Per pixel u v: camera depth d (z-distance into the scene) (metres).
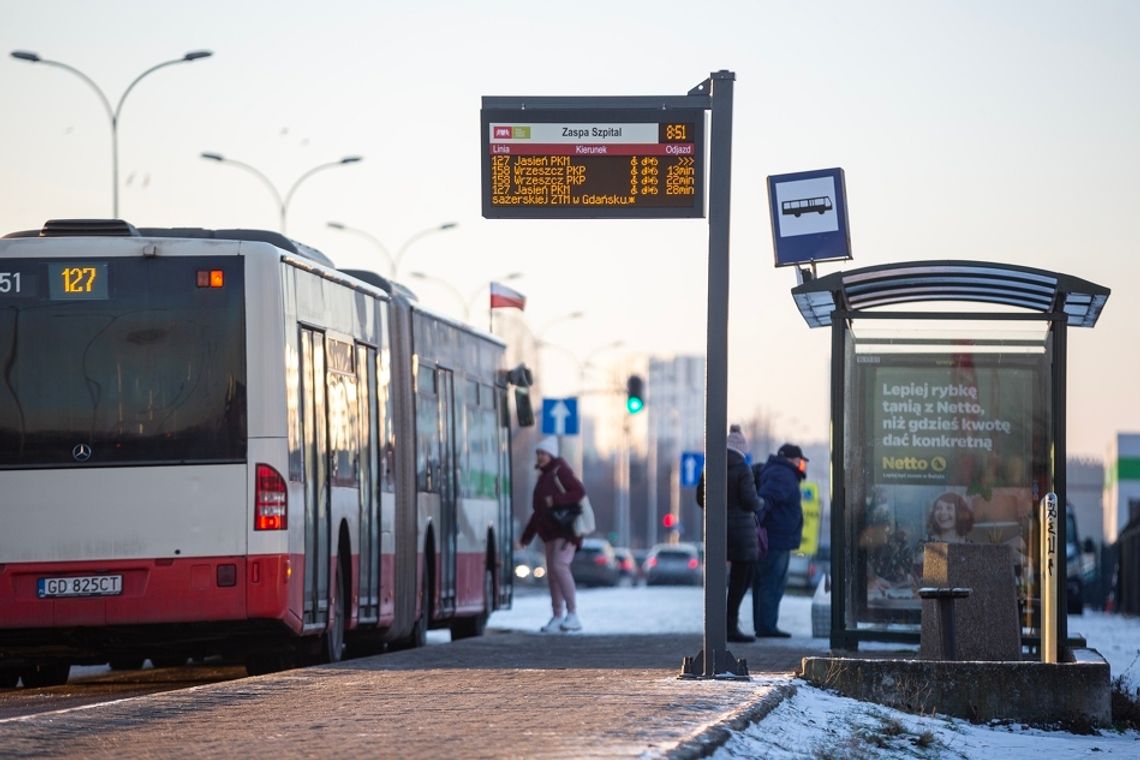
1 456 22.89
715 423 19.81
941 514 25.58
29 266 23.16
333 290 26.02
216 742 14.09
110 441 22.89
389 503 29.00
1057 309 24.86
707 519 19.83
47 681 26.12
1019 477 25.58
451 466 33.97
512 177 21.73
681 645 27.39
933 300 26.25
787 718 16.91
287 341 23.39
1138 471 109.19
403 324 30.48
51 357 23.05
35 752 13.48
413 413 30.72
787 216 26.41
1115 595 73.69
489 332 39.25
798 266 26.50
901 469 25.69
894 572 25.53
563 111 21.75
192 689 18.62
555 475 35.03
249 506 22.78
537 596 75.25
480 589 36.56
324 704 17.02
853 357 25.84
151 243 23.17
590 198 21.69
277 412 23.03
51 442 22.89
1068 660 22.25
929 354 25.73
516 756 12.73
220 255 23.17
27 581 22.75
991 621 22.02
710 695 17.42
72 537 22.77
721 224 19.83
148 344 23.03
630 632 33.75
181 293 23.11
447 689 18.52
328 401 25.42
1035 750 17.88
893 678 19.86
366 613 27.36
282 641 23.88
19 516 22.81
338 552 25.70
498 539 38.66
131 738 14.41
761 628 31.09
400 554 29.72
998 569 22.08
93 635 23.00
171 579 22.70
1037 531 25.45
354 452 26.78
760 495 31.09
